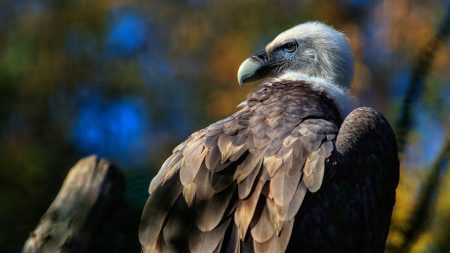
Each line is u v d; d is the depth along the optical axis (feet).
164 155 79.46
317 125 29.84
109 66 89.30
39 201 50.31
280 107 31.07
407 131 38.52
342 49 36.76
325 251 27.78
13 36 88.74
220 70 88.58
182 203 28.94
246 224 27.61
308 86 33.73
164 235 28.84
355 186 28.89
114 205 31.65
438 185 38.55
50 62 87.25
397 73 89.30
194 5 93.20
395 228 37.76
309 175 28.17
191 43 91.71
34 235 30.99
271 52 37.50
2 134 74.69
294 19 89.45
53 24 89.97
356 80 84.99
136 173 46.44
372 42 90.63
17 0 90.63
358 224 28.68
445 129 70.79
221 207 28.19
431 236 42.04
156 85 89.20
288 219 27.37
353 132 29.91
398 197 41.52
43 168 67.92
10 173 67.36
